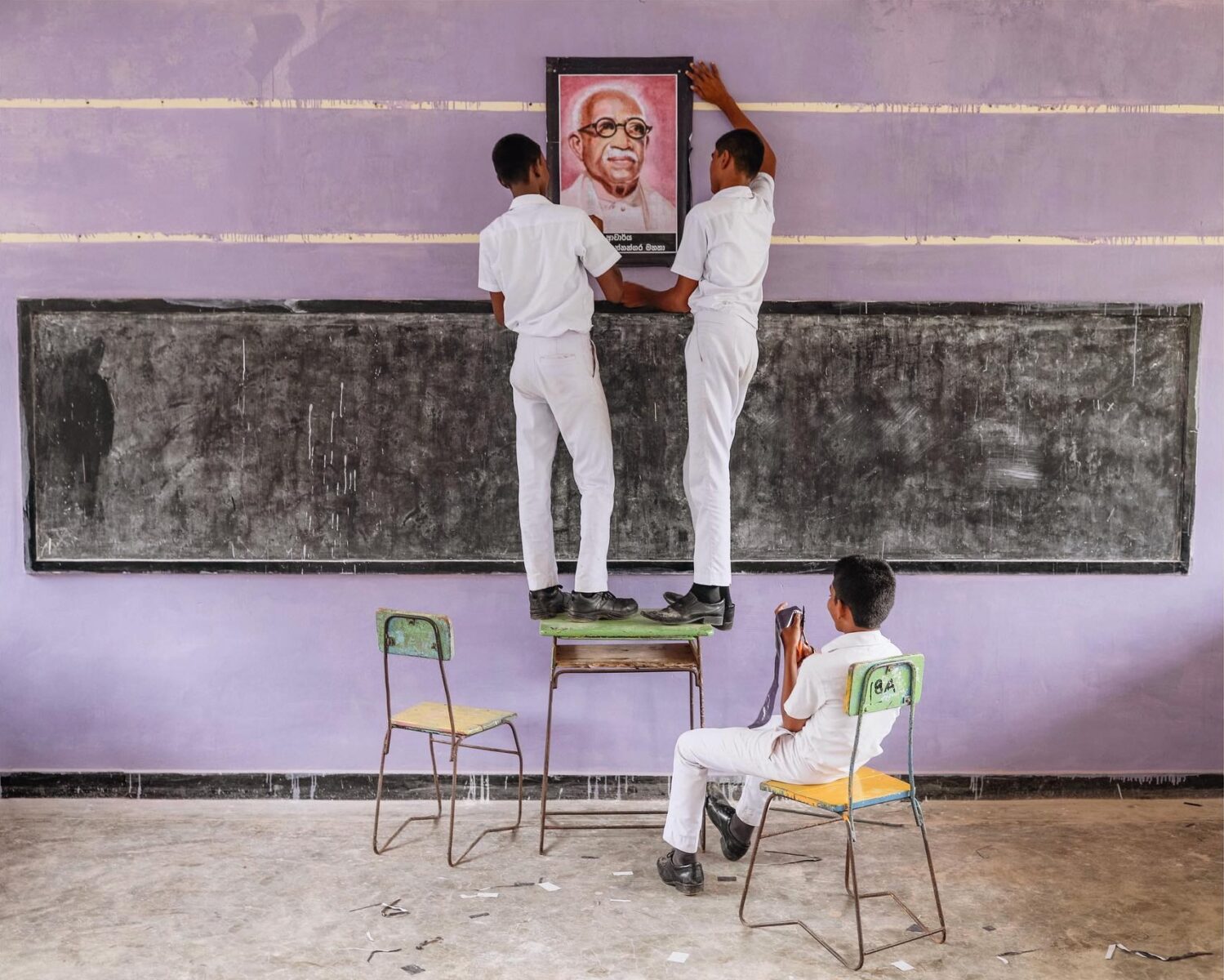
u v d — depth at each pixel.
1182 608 4.05
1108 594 4.04
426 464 3.98
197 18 3.87
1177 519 4.02
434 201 3.92
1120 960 2.87
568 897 3.25
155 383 3.96
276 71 3.88
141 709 4.03
